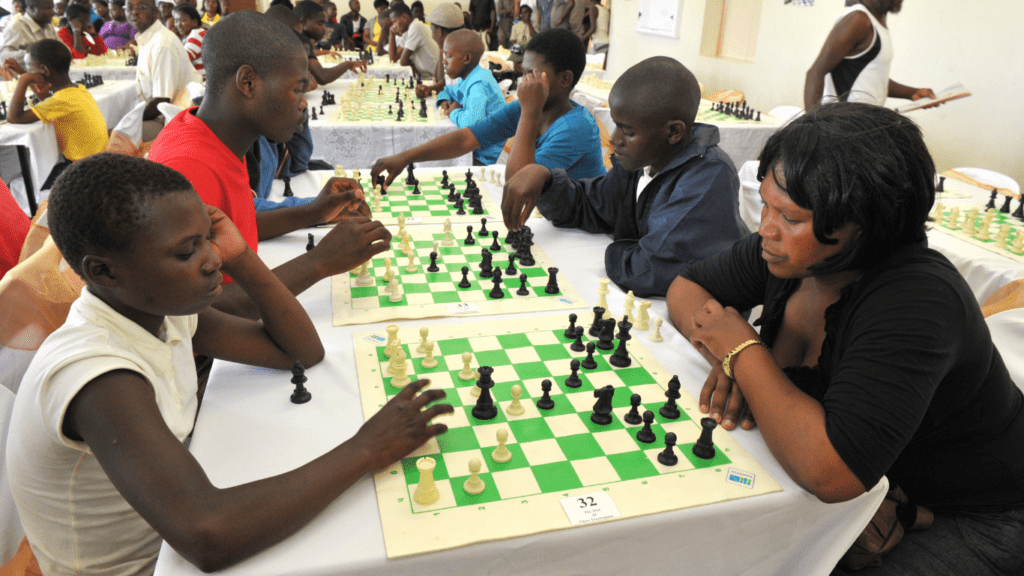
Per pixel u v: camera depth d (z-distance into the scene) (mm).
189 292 1142
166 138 1872
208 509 955
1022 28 4438
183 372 1326
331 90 6223
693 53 8297
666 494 1150
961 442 1415
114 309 1173
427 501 1096
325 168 4242
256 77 1811
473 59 4758
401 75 7648
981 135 4789
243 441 1254
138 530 1247
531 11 10633
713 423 1244
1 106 5219
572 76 3082
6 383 1848
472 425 1321
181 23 7855
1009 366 1903
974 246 2621
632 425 1348
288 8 4309
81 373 1021
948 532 1464
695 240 2004
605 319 1723
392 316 1775
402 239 2230
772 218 1278
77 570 1237
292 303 1504
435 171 3369
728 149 5047
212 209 1436
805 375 1432
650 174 2318
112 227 1033
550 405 1394
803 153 1185
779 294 1621
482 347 1642
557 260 2279
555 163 3061
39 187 4801
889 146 1153
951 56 4957
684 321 1758
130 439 985
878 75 3967
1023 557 1395
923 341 1170
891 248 1266
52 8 7059
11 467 1167
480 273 2102
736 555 1208
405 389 1239
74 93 4875
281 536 1006
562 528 1062
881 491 1253
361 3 14680
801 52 6414
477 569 1053
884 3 3840
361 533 1047
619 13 10336
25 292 1800
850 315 1312
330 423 1321
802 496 1189
